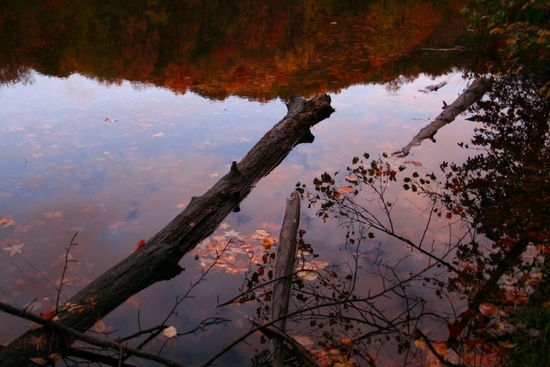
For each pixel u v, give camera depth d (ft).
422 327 9.36
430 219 13.64
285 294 9.92
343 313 9.89
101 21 44.88
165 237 11.87
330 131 20.92
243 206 14.37
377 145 19.38
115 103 23.49
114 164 16.65
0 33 38.32
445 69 31.01
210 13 51.44
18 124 20.20
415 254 11.94
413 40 39.65
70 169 16.11
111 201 14.16
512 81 26.94
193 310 9.96
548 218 13.30
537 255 11.48
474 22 33.58
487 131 20.54
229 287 10.69
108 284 10.04
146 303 10.12
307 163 17.61
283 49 36.52
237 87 26.94
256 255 11.84
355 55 34.68
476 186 15.61
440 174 16.61
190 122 21.15
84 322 9.16
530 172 16.46
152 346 8.97
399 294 10.00
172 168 16.51
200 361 8.63
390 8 57.98
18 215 13.17
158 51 35.24
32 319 8.05
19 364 7.89
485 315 9.49
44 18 44.60
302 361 8.45
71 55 32.96
